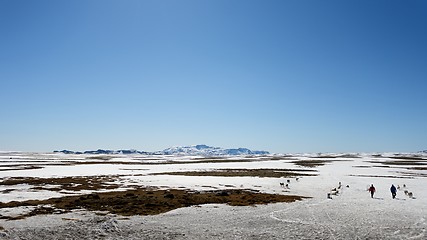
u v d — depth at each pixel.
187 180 72.88
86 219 34.56
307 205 43.84
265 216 36.94
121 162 164.00
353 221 34.47
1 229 29.89
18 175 82.44
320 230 30.78
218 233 29.88
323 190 59.44
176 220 34.94
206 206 42.69
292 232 30.16
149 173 92.50
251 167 121.75
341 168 116.31
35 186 61.31
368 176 86.69
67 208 40.47
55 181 69.38
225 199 47.97
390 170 108.12
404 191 56.59
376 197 51.72
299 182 71.38
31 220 33.78
